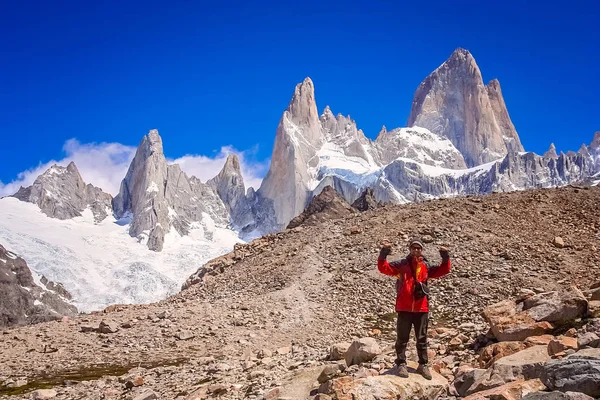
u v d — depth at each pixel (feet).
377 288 108.06
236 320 97.30
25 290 573.33
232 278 132.26
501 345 40.65
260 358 64.44
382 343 72.54
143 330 93.20
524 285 97.55
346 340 84.53
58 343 87.81
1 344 87.66
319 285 113.60
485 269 106.42
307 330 91.97
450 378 39.37
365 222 145.48
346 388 34.58
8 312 522.06
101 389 58.65
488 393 29.60
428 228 130.93
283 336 88.89
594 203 140.36
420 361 37.14
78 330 95.35
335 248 132.36
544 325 44.32
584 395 24.44
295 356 60.44
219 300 113.29
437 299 97.81
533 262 108.68
